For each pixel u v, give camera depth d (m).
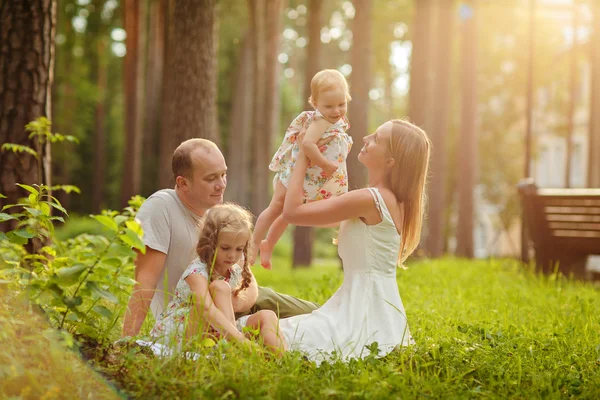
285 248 32.00
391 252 4.95
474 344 5.15
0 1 7.41
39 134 7.21
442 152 22.59
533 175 49.72
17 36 7.36
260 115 25.97
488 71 34.53
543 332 6.04
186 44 8.77
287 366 4.25
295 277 13.95
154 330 4.67
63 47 33.16
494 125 35.91
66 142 37.69
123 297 5.65
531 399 4.24
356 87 15.73
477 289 9.27
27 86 7.37
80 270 4.25
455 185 34.12
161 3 20.16
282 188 5.26
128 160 27.80
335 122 5.11
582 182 44.84
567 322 6.49
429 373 4.57
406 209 5.02
